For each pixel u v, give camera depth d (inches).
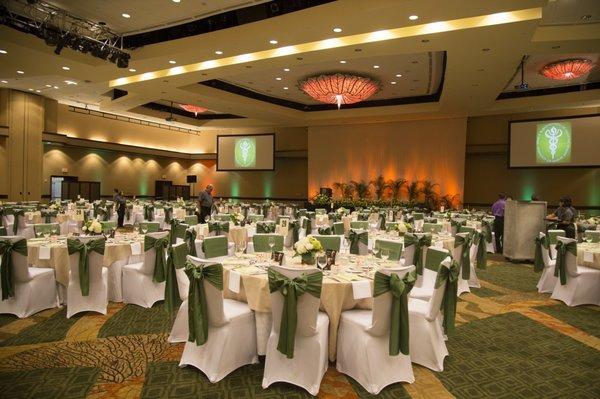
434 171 684.1
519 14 293.7
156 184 858.8
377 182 712.4
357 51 358.6
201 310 127.2
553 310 212.5
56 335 164.4
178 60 382.9
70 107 692.7
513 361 149.2
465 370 141.0
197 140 917.2
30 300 184.5
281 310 122.6
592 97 537.6
